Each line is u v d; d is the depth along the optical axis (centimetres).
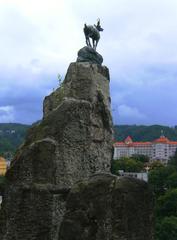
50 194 1052
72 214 853
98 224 827
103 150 1276
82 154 1144
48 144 1074
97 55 1409
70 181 1097
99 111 1291
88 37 1416
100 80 1362
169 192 10050
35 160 1070
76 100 1154
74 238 838
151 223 829
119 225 811
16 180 1072
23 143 1123
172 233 7875
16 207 1058
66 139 1107
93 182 852
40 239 1037
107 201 830
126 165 16062
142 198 827
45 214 1045
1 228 1064
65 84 1323
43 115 1327
